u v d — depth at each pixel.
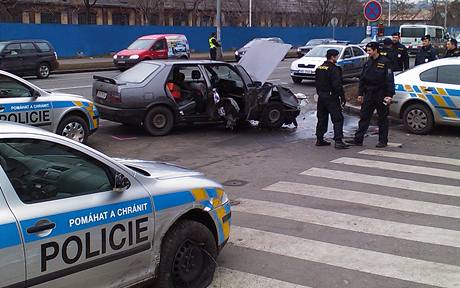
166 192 3.88
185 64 11.05
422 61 14.02
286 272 4.59
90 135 9.87
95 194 3.43
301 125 12.59
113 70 28.86
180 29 43.31
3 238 2.88
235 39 48.03
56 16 46.19
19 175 3.15
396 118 11.48
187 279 4.08
